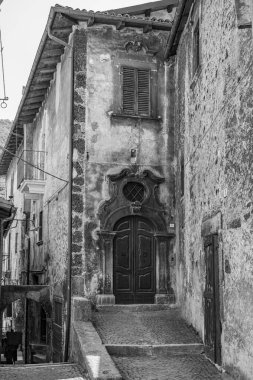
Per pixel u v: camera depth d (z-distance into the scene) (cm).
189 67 1223
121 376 811
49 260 1549
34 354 1789
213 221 937
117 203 1338
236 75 818
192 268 1143
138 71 1401
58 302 1381
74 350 1088
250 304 730
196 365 923
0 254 1415
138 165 1366
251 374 719
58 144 1488
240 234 782
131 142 1370
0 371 980
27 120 2075
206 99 1031
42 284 1672
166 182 1384
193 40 1173
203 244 1029
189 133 1205
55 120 1562
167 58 1416
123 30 1398
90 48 1365
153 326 1144
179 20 1201
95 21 1356
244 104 777
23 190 1769
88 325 1098
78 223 1300
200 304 1055
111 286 1302
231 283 821
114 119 1362
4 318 2820
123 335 1072
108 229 1320
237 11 809
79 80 1345
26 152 2048
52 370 982
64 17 1311
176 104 1395
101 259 1305
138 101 1391
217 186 927
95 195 1324
